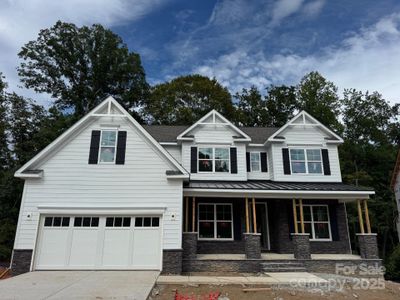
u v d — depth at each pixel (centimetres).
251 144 1820
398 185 2734
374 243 1348
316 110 3491
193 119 3512
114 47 3903
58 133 2506
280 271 1220
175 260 1182
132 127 1349
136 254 1200
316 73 3772
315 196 1432
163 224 1226
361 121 3409
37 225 1184
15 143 2436
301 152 1786
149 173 1285
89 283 905
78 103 3566
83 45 3781
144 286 867
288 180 1717
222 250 1529
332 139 1803
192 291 858
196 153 1727
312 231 1606
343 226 1616
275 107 3991
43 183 1232
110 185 1260
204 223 1595
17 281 932
